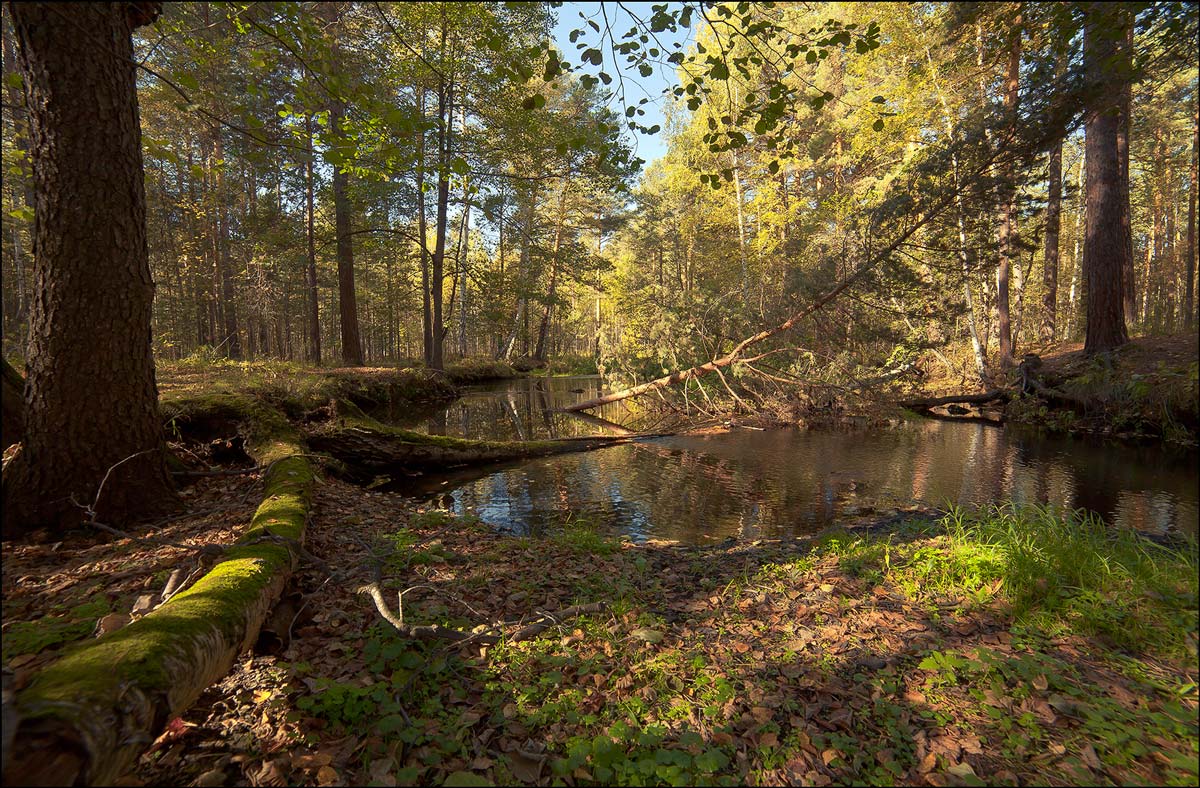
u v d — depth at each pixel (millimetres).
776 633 3305
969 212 7387
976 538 4504
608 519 6680
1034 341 20062
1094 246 12961
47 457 3994
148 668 1881
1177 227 28312
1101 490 7137
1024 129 6211
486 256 30562
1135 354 11680
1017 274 21750
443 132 14172
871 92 11844
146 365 4449
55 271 3945
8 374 4598
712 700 2572
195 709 2371
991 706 2453
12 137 3965
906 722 2359
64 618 2730
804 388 13477
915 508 6723
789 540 5707
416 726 2297
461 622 3242
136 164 4180
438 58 13164
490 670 2822
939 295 9797
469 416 15023
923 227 8414
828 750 2207
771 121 4238
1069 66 5336
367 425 8656
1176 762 2027
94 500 4113
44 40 3662
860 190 16250
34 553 3635
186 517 4566
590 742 2238
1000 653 2902
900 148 14484
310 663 2738
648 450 10977
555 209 29531
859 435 12094
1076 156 21875
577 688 2691
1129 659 2816
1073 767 2064
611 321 42438
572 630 3322
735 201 20906
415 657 2760
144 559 3619
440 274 17906
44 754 1393
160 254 20594
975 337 16703
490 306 21062
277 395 9422
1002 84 7289
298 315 25859
